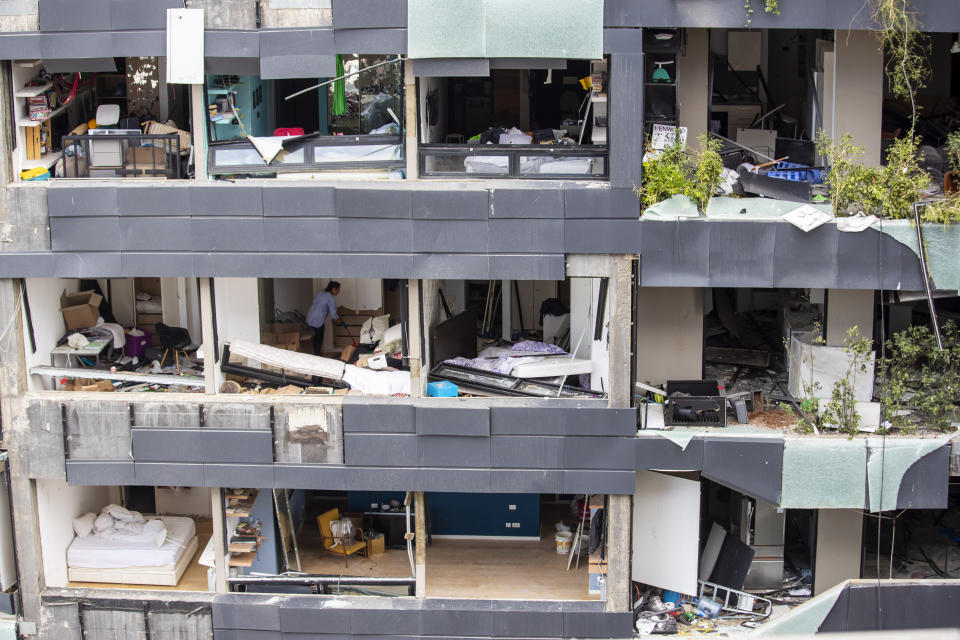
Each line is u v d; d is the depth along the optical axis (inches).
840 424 813.2
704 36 840.9
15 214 794.8
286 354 847.7
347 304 1030.4
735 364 953.5
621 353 797.2
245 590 872.3
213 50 767.7
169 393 834.2
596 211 773.9
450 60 757.3
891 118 952.9
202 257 794.2
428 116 864.3
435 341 882.8
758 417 844.0
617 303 790.5
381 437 813.2
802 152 877.8
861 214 772.6
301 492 972.6
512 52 750.5
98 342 880.9
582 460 808.9
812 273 776.9
